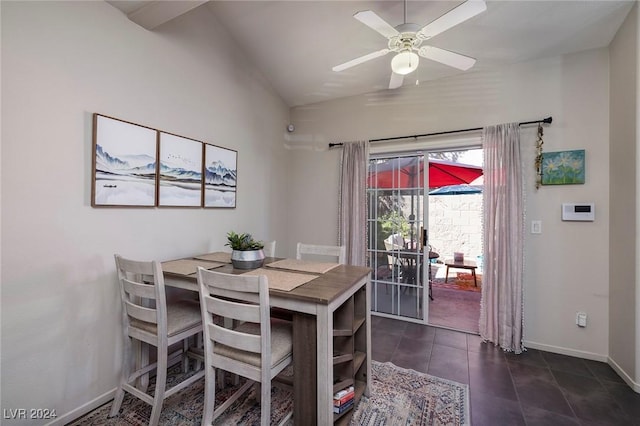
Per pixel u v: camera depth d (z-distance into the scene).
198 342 2.23
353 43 2.72
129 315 1.71
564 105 2.49
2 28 1.38
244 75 3.05
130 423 1.65
